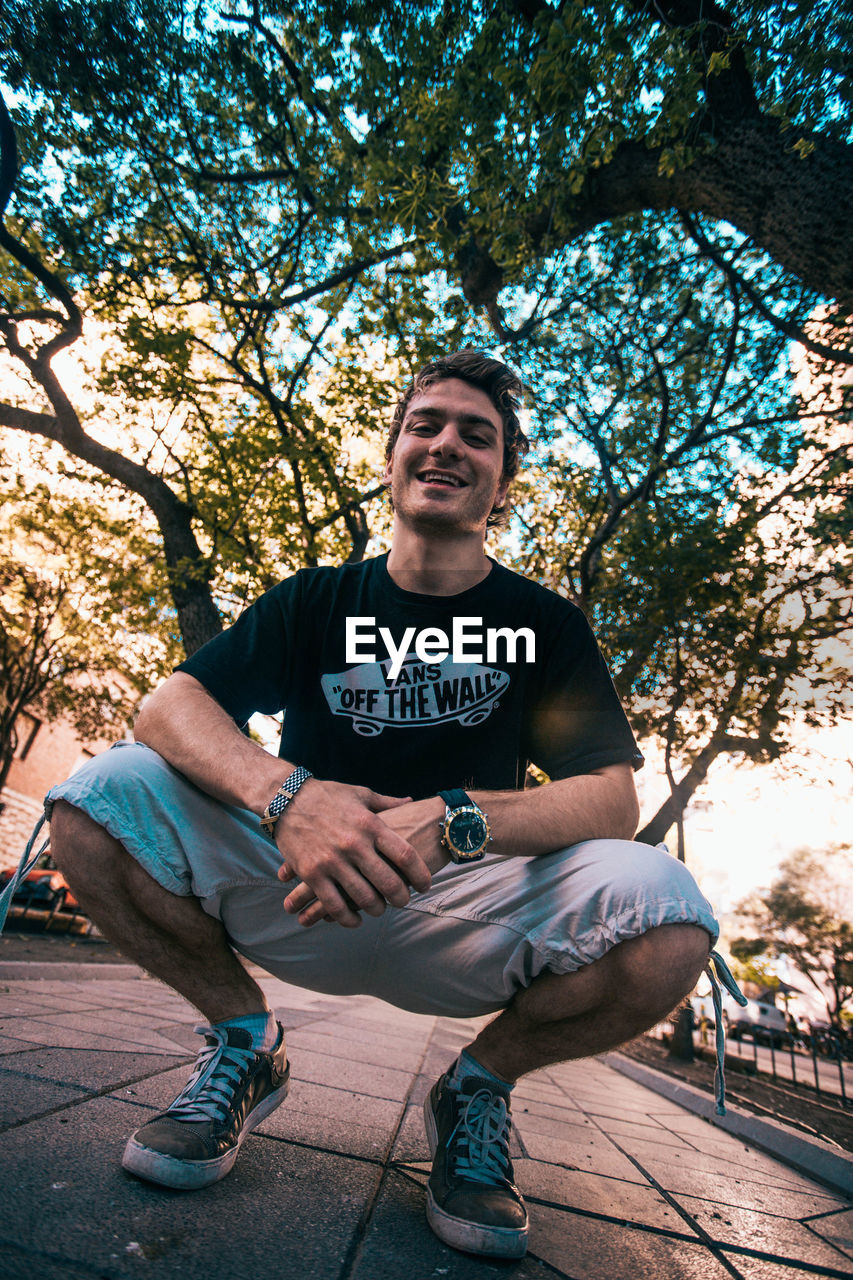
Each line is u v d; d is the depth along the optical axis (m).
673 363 9.70
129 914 1.36
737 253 8.09
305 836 1.16
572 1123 2.91
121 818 1.30
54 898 12.39
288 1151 1.53
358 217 7.41
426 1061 3.81
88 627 17.89
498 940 1.35
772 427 9.17
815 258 4.59
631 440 10.20
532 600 1.70
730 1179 2.38
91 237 8.57
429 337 8.79
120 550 14.27
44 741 21.75
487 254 7.21
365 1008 7.42
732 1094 5.51
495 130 5.43
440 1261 1.09
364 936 1.42
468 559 1.67
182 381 9.17
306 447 8.92
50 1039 2.30
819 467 8.48
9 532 16.44
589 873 1.30
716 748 9.38
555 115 4.77
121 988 4.91
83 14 7.16
